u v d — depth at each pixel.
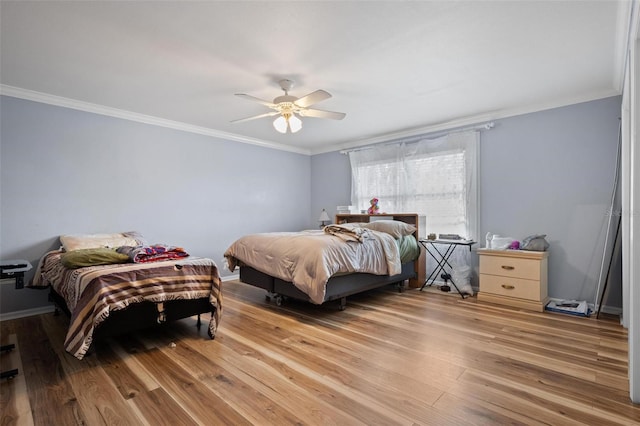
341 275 3.34
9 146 3.25
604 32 2.27
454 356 2.27
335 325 2.94
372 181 5.37
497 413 1.61
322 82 3.12
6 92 3.22
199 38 2.34
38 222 3.41
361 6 1.99
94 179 3.79
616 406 1.67
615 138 3.32
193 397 1.77
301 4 1.96
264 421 1.56
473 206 4.25
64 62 2.71
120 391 1.83
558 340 2.55
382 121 4.46
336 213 6.02
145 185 4.21
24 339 2.66
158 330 2.85
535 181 3.81
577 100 3.51
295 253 3.20
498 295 3.64
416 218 4.56
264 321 3.07
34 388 1.86
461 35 2.31
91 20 2.12
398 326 2.90
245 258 3.71
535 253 3.40
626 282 2.82
